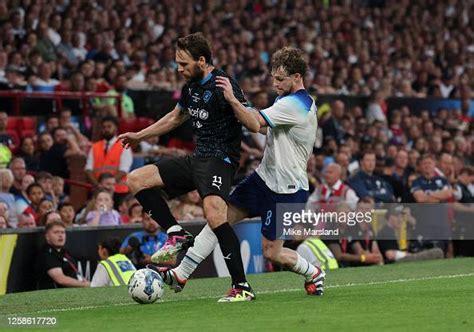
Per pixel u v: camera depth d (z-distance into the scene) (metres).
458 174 62.03
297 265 33.47
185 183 32.41
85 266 45.72
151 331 25.75
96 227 46.12
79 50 74.56
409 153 66.88
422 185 59.03
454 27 109.44
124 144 33.59
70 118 63.34
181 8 87.25
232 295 32.00
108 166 57.31
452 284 37.84
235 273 31.97
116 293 37.97
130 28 80.81
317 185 57.50
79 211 56.03
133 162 60.75
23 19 73.81
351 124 73.12
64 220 48.34
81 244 45.62
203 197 31.70
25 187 50.31
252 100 68.00
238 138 32.19
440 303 30.81
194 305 31.23
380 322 26.66
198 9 90.19
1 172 48.94
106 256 44.53
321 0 101.00
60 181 54.06
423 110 82.25
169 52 77.69
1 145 53.50
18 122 62.19
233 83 31.62
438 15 108.75
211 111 31.62
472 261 52.91
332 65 88.31
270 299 32.56
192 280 43.69
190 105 32.03
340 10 101.25
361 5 106.75
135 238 46.91
